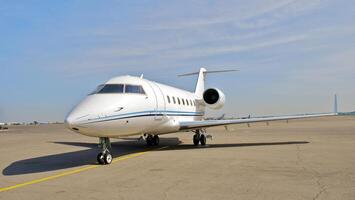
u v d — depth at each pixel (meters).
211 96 19.36
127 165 10.74
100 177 8.75
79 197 6.65
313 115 16.47
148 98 13.32
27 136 29.45
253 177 8.31
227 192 6.82
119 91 12.29
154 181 8.03
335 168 9.54
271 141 18.91
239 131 33.22
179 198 6.42
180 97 17.58
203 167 9.92
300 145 16.19
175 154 13.41
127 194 6.82
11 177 9.12
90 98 11.47
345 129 32.06
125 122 11.65
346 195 6.47
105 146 11.38
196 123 15.92
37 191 7.25
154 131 14.69
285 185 7.38
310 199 6.21
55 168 10.52
